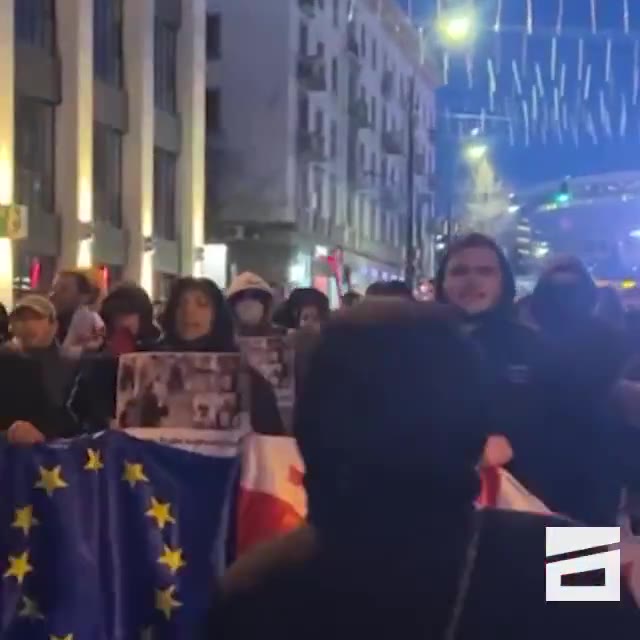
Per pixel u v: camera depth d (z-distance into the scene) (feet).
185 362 13.94
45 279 78.13
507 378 11.69
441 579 4.99
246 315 22.54
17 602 12.80
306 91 138.62
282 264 132.36
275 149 131.85
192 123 102.27
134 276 89.97
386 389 5.04
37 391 16.05
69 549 12.94
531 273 119.55
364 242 172.04
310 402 5.22
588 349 11.79
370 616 4.98
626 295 27.35
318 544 5.18
